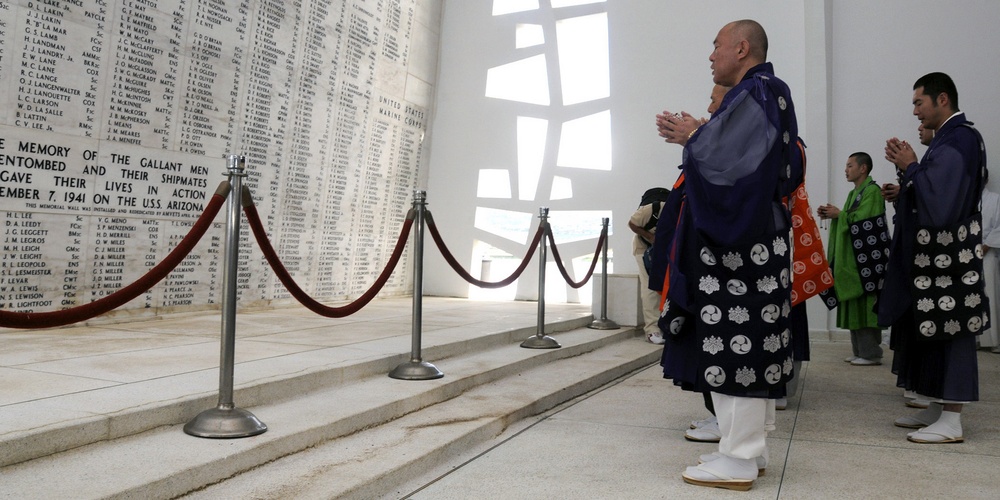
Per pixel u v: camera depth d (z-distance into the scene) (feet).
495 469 9.33
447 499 8.13
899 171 12.51
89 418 8.04
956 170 10.70
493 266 31.45
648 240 20.53
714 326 8.32
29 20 14.88
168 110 17.97
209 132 19.17
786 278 8.41
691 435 10.80
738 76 9.40
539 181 28.86
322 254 23.89
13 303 14.90
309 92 22.66
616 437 11.06
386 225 27.35
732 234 8.29
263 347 13.83
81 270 16.17
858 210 18.15
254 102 20.54
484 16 29.86
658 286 10.12
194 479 7.45
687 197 8.68
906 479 8.93
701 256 8.44
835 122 24.94
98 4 16.20
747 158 8.27
